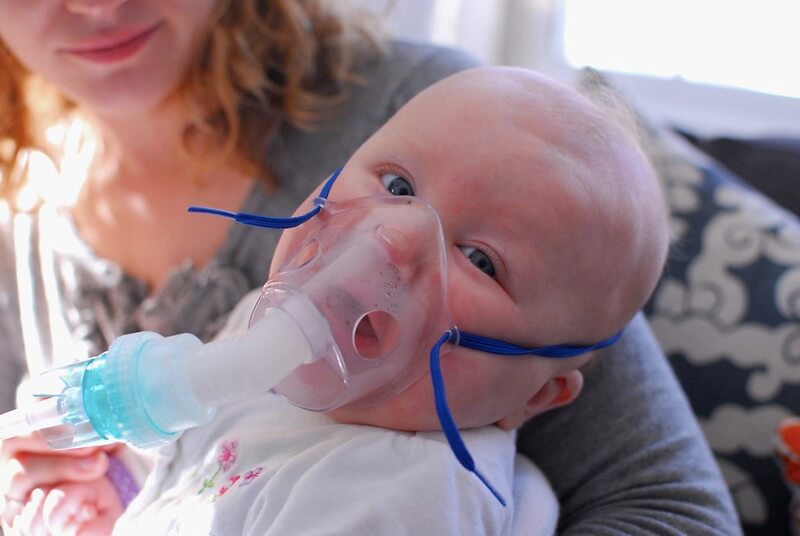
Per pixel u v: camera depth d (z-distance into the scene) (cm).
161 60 100
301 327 60
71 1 92
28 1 93
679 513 88
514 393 76
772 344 128
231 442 80
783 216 139
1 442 91
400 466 71
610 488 92
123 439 57
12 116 123
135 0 95
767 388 126
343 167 77
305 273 64
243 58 108
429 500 68
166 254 111
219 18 107
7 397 123
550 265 72
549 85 79
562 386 84
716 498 91
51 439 59
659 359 101
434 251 68
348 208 71
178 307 106
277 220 69
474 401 74
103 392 56
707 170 146
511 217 71
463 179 71
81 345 111
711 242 137
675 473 91
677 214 140
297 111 110
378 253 65
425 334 68
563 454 95
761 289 131
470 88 77
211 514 73
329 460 71
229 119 109
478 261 71
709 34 218
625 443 93
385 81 114
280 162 111
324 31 116
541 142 73
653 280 82
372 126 111
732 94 219
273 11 111
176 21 99
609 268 75
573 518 92
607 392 95
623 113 95
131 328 109
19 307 119
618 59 228
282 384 64
